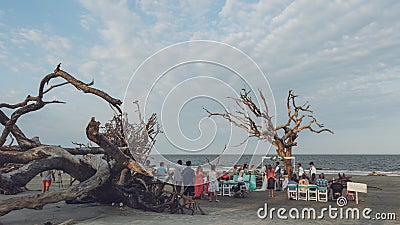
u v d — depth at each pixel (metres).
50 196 9.37
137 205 11.83
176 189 11.60
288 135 23.50
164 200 12.20
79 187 9.94
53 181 22.41
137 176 11.91
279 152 23.44
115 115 11.27
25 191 18.08
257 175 21.05
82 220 9.99
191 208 11.76
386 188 21.20
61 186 20.53
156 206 11.48
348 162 99.69
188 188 13.75
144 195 11.73
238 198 16.00
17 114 9.66
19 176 9.87
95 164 11.45
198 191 14.19
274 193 18.59
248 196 16.97
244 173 18.98
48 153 10.42
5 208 8.83
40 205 9.37
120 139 11.93
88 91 8.91
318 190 15.37
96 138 9.27
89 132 9.18
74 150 11.55
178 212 11.53
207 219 10.38
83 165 11.42
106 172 10.84
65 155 10.83
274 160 23.27
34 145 10.90
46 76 9.35
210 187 14.62
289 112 23.84
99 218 10.30
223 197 16.23
